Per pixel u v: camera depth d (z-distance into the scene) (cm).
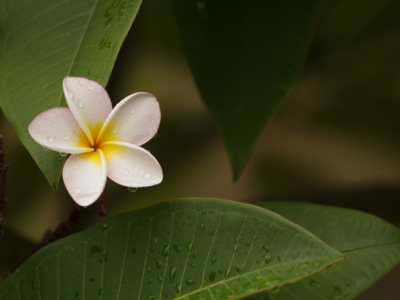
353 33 124
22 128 72
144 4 114
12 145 118
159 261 72
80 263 72
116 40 73
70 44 74
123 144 70
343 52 128
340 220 79
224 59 87
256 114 86
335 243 78
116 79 109
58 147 69
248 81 86
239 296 70
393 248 78
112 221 72
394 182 100
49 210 124
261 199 102
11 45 75
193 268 71
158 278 71
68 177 69
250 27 87
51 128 70
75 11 75
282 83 86
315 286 76
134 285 71
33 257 72
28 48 75
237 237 71
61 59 74
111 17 74
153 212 72
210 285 71
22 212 121
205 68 87
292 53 87
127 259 72
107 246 72
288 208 79
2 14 75
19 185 120
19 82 74
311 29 87
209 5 88
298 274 70
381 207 97
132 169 70
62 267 72
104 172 69
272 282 70
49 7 75
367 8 118
